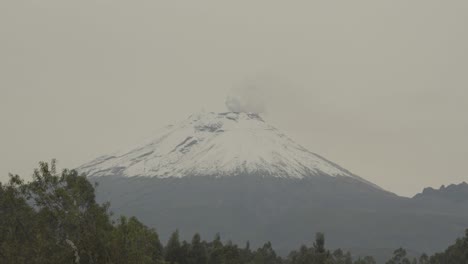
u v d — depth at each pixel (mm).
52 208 77500
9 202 83188
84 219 78125
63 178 81688
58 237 79625
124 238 76875
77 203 78938
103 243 75125
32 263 76750
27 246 79125
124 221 78750
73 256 74625
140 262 76688
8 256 78125
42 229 77875
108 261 74938
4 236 83562
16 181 80125
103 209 82625
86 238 74812
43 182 78688
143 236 79938
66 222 77625
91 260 74812
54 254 75375
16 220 85062
